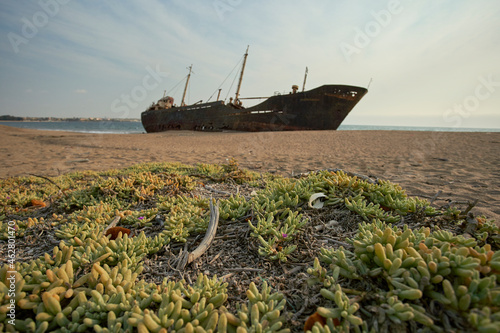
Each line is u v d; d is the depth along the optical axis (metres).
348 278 1.53
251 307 1.41
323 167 6.88
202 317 1.30
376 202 2.69
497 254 1.38
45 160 8.93
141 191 3.57
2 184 4.83
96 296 1.39
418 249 1.52
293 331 1.29
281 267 1.84
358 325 1.26
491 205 3.28
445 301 1.17
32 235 2.53
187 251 2.09
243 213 2.60
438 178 5.18
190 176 4.80
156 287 1.56
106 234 2.32
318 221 2.46
